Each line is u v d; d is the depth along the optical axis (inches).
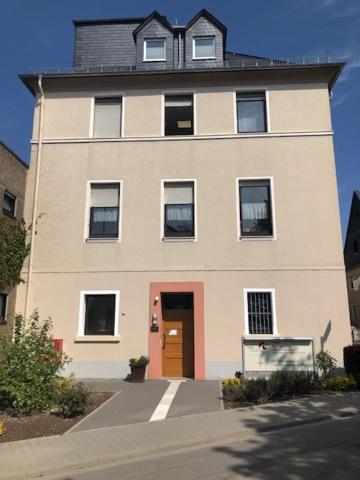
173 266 561.0
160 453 275.7
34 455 263.7
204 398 421.4
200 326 543.5
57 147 603.8
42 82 620.4
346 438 291.7
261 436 305.0
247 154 586.2
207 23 670.5
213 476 227.5
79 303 558.6
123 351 543.5
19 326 416.8
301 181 575.8
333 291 546.0
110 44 704.4
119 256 567.8
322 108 595.2
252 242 562.6
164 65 656.4
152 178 586.6
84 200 585.9
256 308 548.7
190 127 606.5
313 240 559.8
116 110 618.2
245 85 608.4
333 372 507.5
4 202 535.2
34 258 572.4
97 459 259.3
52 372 384.2
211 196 576.7
